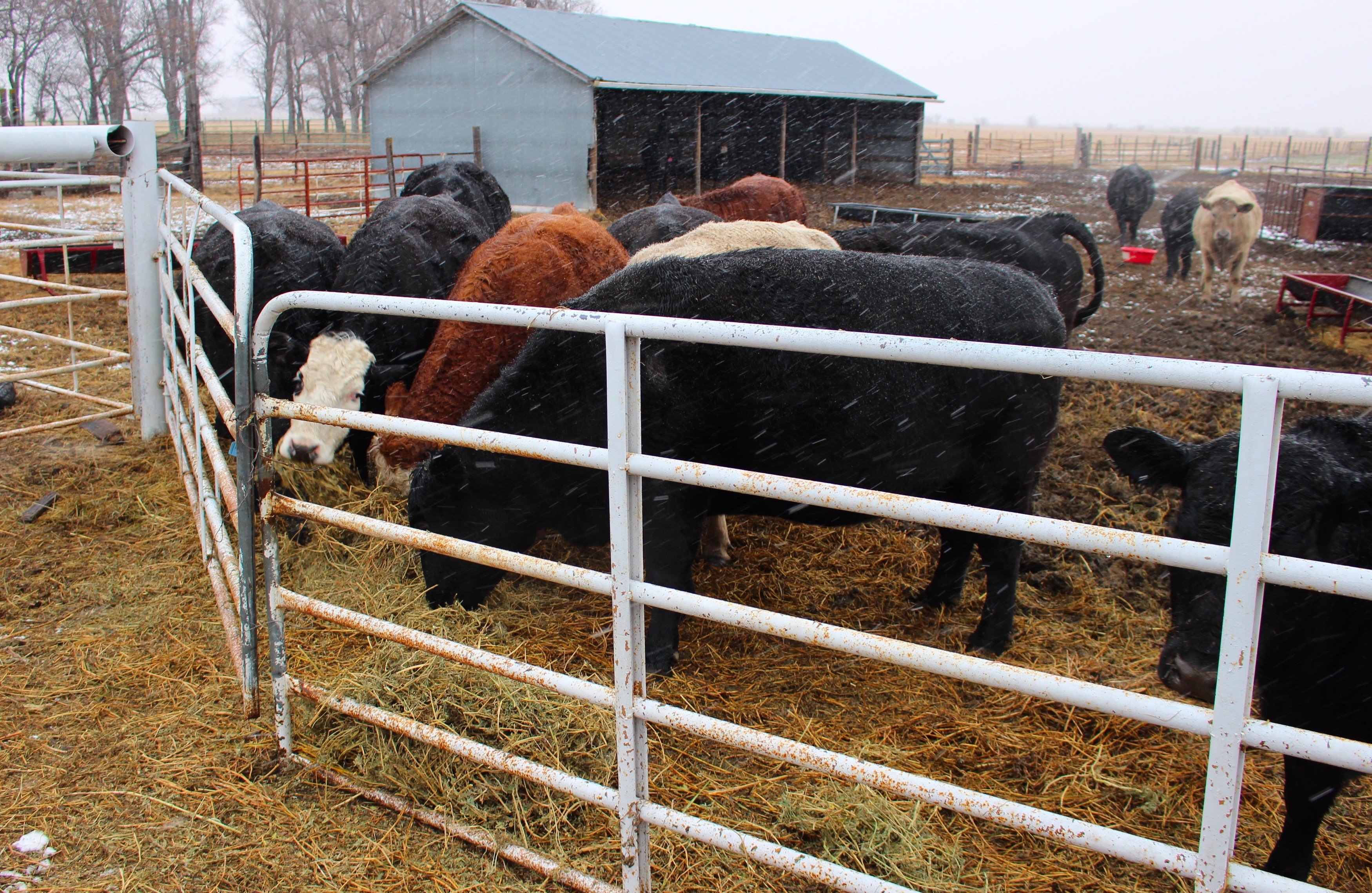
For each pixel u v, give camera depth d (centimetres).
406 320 540
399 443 498
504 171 2278
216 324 530
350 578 416
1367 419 269
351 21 6469
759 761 303
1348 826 286
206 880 249
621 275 357
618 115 2592
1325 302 963
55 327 902
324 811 275
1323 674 246
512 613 406
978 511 182
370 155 2489
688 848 259
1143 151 5400
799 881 251
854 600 440
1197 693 246
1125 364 164
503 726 299
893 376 355
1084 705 177
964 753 318
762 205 1083
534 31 2292
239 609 309
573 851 257
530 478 372
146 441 598
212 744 305
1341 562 238
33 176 592
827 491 196
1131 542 169
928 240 705
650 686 355
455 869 253
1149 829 284
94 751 302
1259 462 156
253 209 643
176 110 5606
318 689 293
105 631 379
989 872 260
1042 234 764
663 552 363
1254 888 168
